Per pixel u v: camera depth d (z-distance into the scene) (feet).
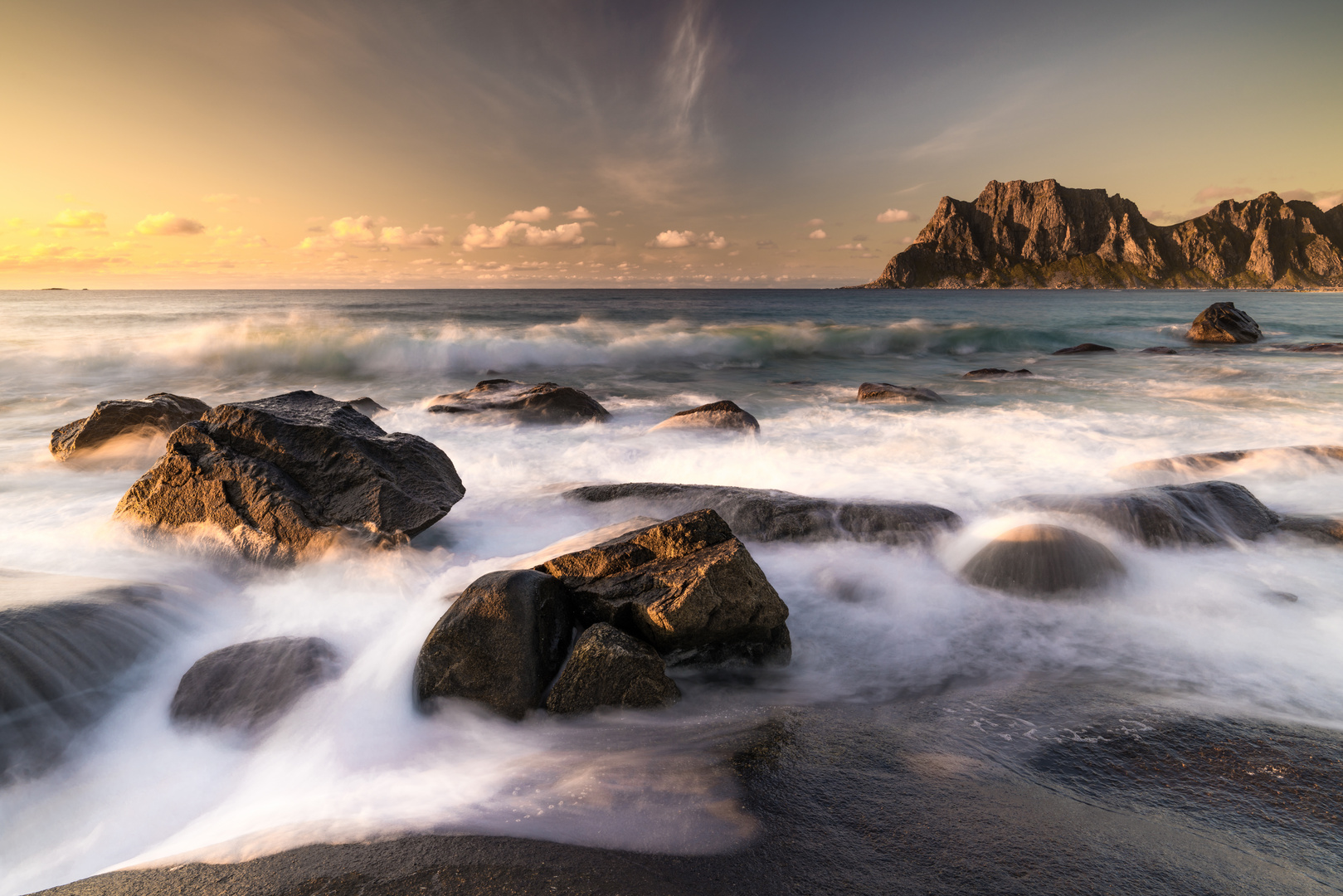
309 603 15.39
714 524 13.84
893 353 86.02
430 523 18.29
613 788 8.81
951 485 23.95
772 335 84.07
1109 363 66.64
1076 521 18.62
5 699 10.18
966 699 11.27
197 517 17.52
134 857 8.47
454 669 11.07
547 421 37.11
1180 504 18.80
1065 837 7.50
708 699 11.55
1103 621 14.08
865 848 7.39
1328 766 8.92
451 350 68.33
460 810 8.43
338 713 11.05
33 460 27.91
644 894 6.72
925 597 15.38
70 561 16.60
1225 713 10.48
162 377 59.16
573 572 13.61
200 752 10.41
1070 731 10.01
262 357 63.93
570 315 146.30
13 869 8.43
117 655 12.03
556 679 11.44
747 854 7.34
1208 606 14.56
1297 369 56.80
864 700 11.41
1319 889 6.61
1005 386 53.36
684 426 33.99
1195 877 6.81
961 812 8.05
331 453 18.39
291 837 7.93
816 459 27.94
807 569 17.02
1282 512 20.10
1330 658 12.36
